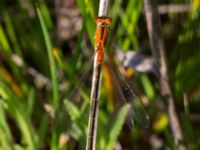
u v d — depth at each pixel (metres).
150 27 0.25
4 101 0.25
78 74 0.27
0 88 0.26
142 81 0.28
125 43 0.28
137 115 0.25
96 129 0.24
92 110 0.24
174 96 0.26
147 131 0.28
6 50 0.28
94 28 0.26
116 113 0.26
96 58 0.24
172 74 0.28
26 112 0.26
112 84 0.27
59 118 0.25
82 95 0.27
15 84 0.28
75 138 0.27
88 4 0.25
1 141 0.26
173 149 0.26
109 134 0.25
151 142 0.28
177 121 0.26
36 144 0.26
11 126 0.28
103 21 0.24
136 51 0.28
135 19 0.27
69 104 0.25
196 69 0.27
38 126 0.28
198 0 0.27
